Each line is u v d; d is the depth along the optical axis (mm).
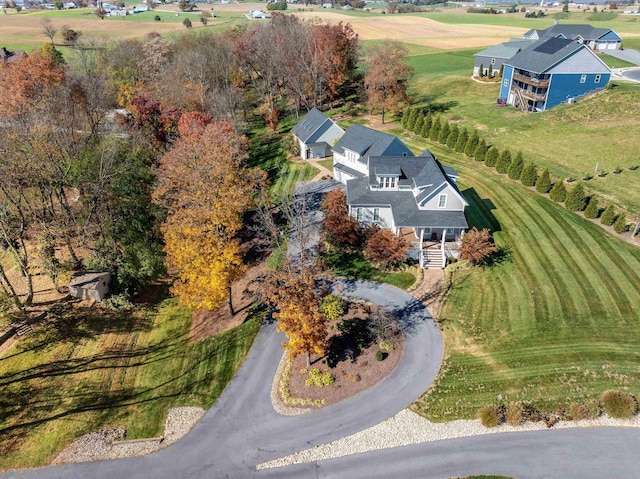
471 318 36750
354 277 42594
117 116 69688
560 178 53219
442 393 30938
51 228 48250
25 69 68438
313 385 32438
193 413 31719
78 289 42656
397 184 47688
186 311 42312
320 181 61719
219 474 27344
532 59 75000
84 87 67062
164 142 64062
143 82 90875
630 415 28234
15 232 44875
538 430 28172
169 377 35281
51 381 35281
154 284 45906
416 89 95000
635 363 31328
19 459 29531
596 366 31438
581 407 28500
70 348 38469
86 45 111062
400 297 39781
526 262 41688
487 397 30344
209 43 103938
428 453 27344
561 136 63469
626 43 111250
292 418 30438
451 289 40125
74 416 32406
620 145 58219
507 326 35500
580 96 72250
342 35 87938
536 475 25594
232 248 36938
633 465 25781
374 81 76125
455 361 33219
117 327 40781
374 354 34438
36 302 42969
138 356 37688
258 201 57312
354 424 29531
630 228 43875
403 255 41625
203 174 44969
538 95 72125
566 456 26484
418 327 36469
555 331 34500
